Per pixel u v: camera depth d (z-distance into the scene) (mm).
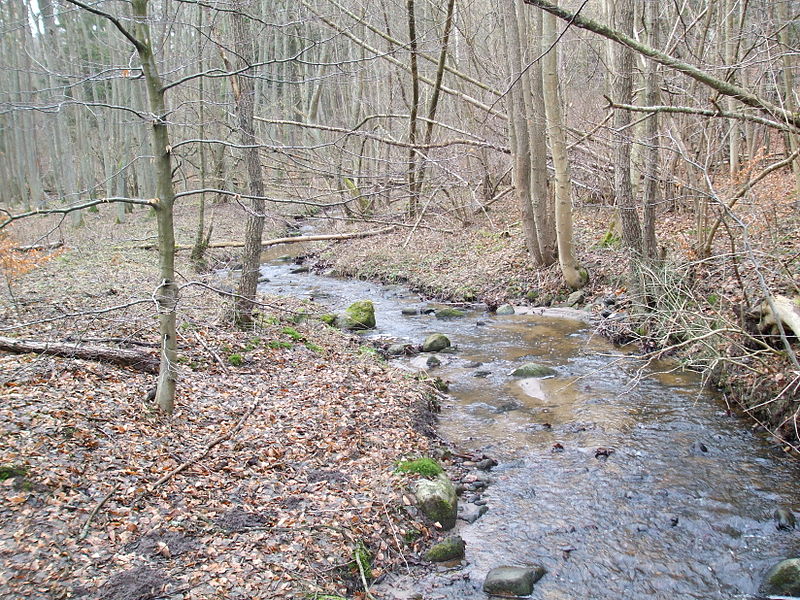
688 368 10461
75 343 7961
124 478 5719
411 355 12273
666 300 11242
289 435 7281
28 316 10391
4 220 5344
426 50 18281
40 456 5613
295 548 5336
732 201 10078
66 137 28250
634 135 13055
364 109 26406
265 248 26578
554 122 14414
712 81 8664
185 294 12586
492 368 11336
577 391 9953
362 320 14289
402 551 5773
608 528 6309
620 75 11883
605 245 16656
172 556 4965
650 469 7410
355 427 7824
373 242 22234
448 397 9977
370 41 23609
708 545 5988
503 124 20875
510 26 15281
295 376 9367
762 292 9719
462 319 15086
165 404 7062
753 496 6730
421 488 6445
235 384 8648
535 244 16719
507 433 8555
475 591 5398
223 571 4891
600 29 8297
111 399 6980
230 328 10906
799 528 6148
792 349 8312
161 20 6359
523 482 7250
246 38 9602
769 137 17531
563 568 5727
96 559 4738
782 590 5293
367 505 6125
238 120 9891
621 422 8695
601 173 18859
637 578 5574
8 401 6387
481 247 19828
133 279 15391
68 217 26547
